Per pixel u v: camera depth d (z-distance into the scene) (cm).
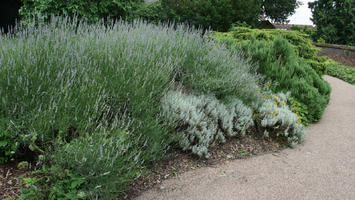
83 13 695
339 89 1106
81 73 306
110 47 386
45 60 311
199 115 367
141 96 333
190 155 364
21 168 258
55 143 247
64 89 274
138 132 313
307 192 304
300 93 610
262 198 286
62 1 682
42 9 666
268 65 642
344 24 2509
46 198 232
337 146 463
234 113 438
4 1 1102
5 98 259
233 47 602
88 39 390
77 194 230
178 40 519
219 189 298
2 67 271
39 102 272
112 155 254
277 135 454
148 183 296
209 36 613
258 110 494
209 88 435
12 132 249
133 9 982
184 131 365
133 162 262
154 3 1318
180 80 457
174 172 324
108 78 333
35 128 251
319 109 602
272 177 334
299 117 523
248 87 501
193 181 311
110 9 762
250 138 451
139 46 420
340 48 2117
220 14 1316
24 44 321
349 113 710
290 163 382
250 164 370
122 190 252
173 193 284
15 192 231
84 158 231
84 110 282
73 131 282
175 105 359
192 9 1296
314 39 2700
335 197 296
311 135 520
